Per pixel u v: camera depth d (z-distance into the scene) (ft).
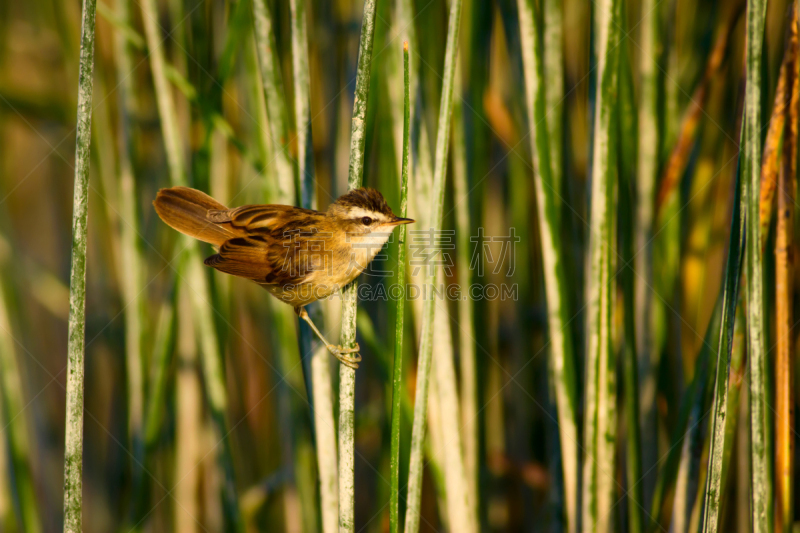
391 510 16.06
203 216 22.17
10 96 28.50
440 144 17.04
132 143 25.08
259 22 20.25
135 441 25.29
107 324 30.37
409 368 24.44
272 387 30.32
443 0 23.11
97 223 30.27
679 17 24.89
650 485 23.80
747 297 16.31
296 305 21.36
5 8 29.63
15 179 39.68
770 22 22.09
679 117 24.66
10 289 30.04
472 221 24.31
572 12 25.58
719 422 16.69
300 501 24.62
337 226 21.02
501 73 28.58
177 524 27.30
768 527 16.94
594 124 19.99
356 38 24.35
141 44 22.00
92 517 32.24
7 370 23.77
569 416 20.89
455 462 21.04
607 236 19.25
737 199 16.57
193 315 26.66
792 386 18.37
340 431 16.57
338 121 25.38
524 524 30.22
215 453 29.35
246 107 26.94
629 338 21.08
